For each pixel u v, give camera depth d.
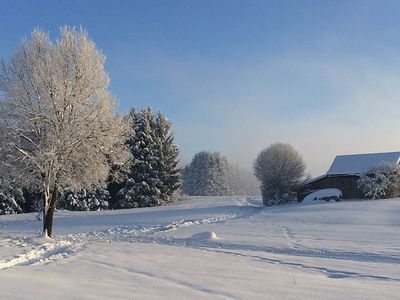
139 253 15.60
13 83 23.23
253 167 66.12
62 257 14.95
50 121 23.08
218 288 8.57
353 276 10.70
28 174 24.30
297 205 49.28
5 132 23.14
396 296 7.91
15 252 16.98
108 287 8.54
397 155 56.62
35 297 7.48
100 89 24.19
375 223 27.69
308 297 7.81
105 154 25.31
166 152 62.97
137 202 58.28
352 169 55.75
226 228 26.94
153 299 7.50
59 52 23.50
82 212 47.94
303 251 16.64
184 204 59.12
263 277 10.02
